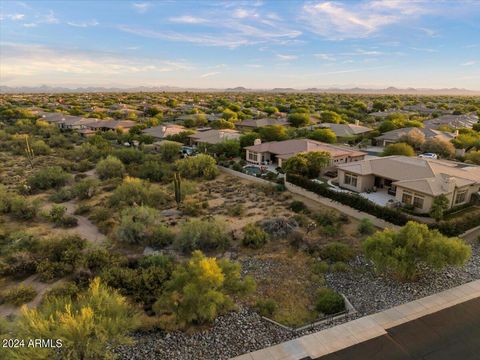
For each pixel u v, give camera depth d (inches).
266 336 694.5
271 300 809.5
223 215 1352.1
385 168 1501.0
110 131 3144.7
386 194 1456.7
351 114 4480.8
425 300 794.2
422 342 659.4
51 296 797.2
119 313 602.9
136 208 1254.3
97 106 5580.7
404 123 2960.1
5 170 2053.4
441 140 2197.3
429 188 1230.3
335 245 1042.7
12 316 768.9
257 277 930.1
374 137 2679.6
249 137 2367.1
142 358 637.3
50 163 2239.2
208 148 2358.5
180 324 725.3
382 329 698.2
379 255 851.4
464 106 5748.0
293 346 658.8
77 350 531.8
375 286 869.8
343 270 947.3
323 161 1691.7
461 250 826.2
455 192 1268.5
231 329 718.5
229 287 744.3
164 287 818.2
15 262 972.6
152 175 1894.7
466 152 2202.3
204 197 1572.3
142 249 1094.4
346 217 1298.0
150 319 754.8
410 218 1132.5
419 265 940.0
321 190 1445.6
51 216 1298.0
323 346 655.8
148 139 2723.9
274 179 1734.7
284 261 1010.1
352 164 1593.3
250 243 1090.7
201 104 6501.0
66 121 3686.0
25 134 2997.0
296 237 1105.4
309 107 5374.0
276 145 2124.8
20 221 1315.2
